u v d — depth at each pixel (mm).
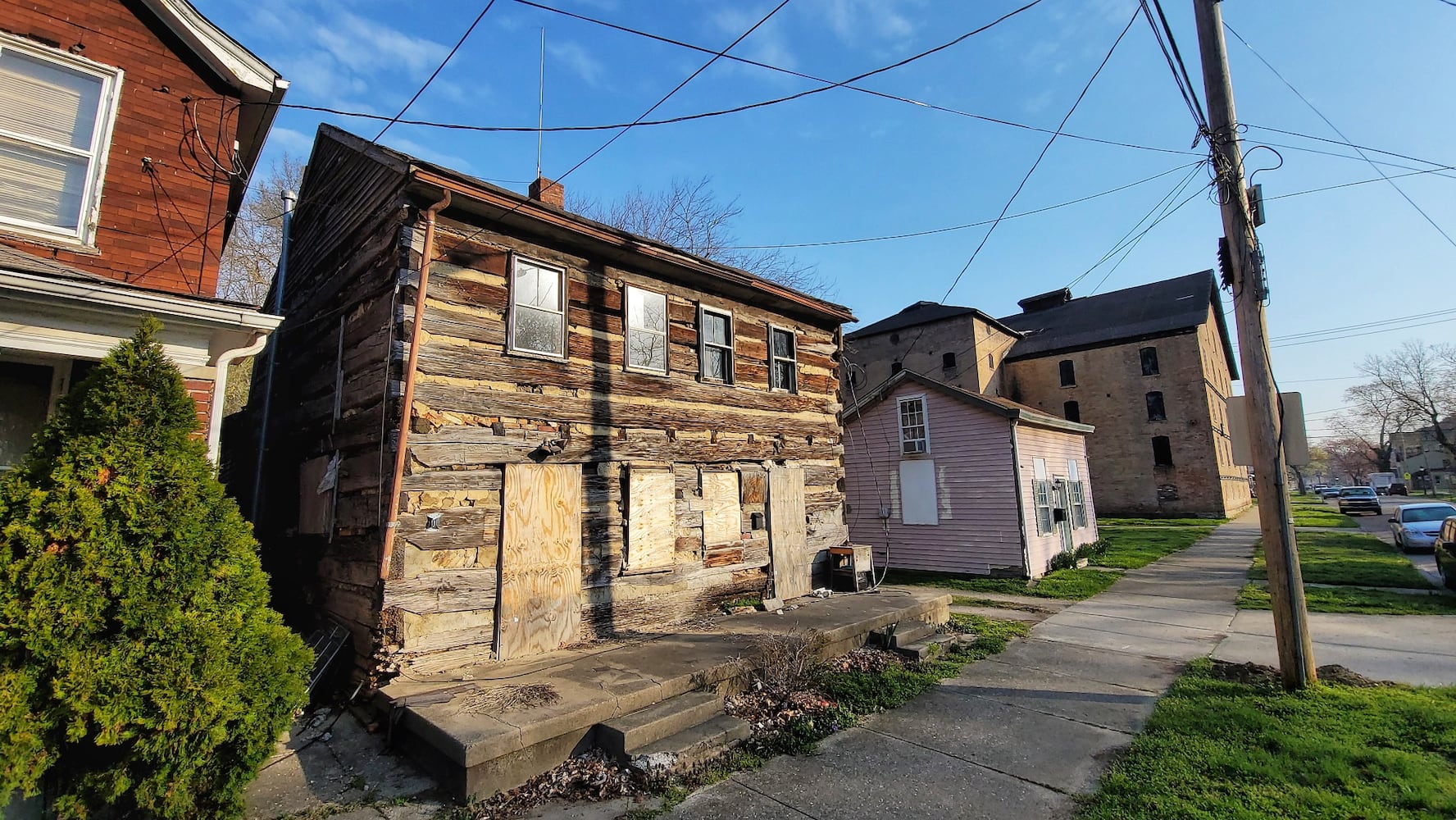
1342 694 6051
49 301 4879
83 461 3777
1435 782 4234
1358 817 3904
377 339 6902
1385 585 12289
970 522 15398
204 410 5664
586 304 8258
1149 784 4453
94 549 3658
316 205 9766
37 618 3449
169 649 3738
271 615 4355
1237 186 6738
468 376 6938
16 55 6078
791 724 5781
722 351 10148
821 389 11867
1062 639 8984
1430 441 80562
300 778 4836
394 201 6875
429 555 6414
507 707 5156
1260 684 6516
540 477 7359
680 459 9016
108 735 3473
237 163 7355
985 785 4621
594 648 7270
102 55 6477
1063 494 17500
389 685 5809
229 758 3904
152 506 3881
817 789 4621
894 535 16734
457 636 6469
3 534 3559
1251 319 6699
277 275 10633
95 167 6266
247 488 10469
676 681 5898
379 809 4379
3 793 3264
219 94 7246
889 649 8195
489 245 7371
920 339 36656
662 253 8789
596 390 8156
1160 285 39125
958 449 15805
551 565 7309
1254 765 4613
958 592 13492
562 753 4945
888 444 17109
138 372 4086
